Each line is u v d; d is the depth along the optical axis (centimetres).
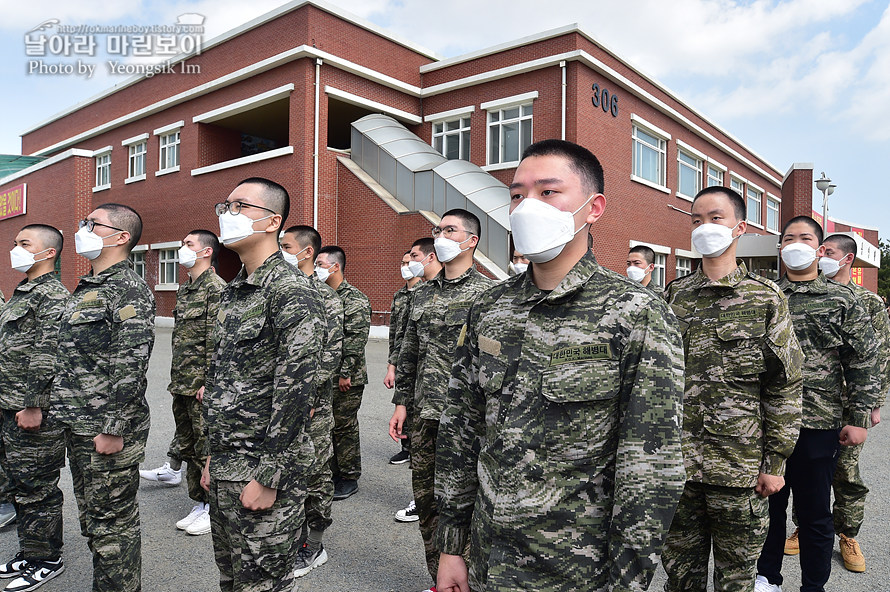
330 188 1614
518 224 166
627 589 142
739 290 262
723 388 256
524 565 155
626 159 1692
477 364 178
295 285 240
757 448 249
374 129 1645
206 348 419
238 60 1738
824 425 307
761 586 312
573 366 156
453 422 184
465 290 353
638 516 144
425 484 328
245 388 233
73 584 329
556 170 167
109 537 285
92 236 310
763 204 2770
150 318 308
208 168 1825
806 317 330
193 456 421
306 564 345
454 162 1521
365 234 1570
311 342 234
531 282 176
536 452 157
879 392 321
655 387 149
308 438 238
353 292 500
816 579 303
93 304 302
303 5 1552
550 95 1516
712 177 2255
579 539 152
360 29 1656
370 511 443
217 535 242
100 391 298
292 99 1592
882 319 392
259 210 250
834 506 362
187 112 1928
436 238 360
